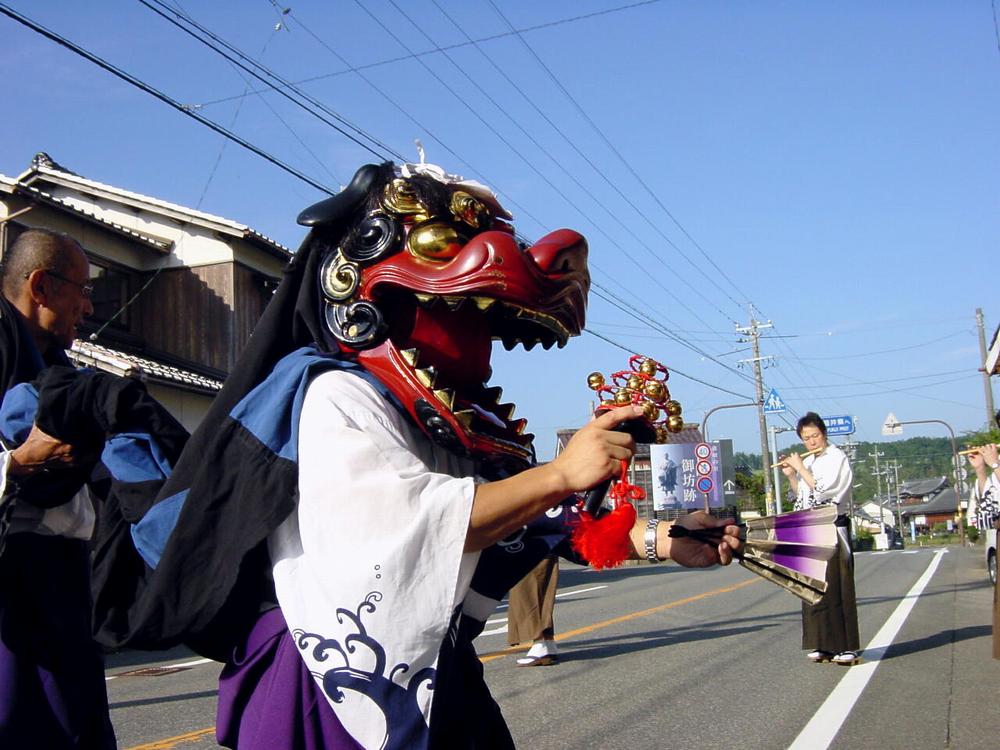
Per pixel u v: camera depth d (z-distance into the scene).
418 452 1.56
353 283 1.55
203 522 1.39
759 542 1.71
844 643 6.64
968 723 4.94
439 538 1.31
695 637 8.42
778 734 4.83
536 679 6.56
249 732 1.39
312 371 1.46
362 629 1.28
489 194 1.67
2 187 13.14
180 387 13.27
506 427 1.70
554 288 1.51
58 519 2.06
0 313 2.14
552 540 1.74
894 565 19.78
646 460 29.95
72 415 1.82
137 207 16.17
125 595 1.68
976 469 6.72
